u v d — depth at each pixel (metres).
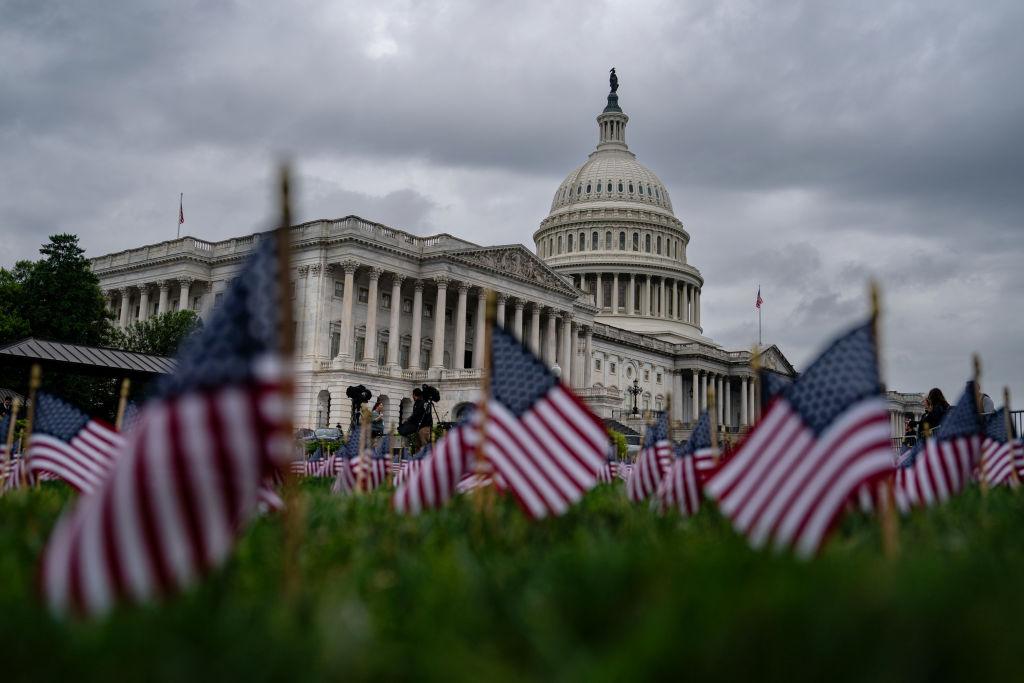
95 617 6.39
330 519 11.81
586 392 129.38
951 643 4.78
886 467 9.23
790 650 4.80
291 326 7.59
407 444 38.97
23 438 28.55
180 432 6.88
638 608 6.00
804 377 9.92
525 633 5.88
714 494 10.02
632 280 190.25
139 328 99.88
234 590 7.46
